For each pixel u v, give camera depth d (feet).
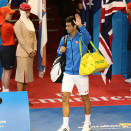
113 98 77.82
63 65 55.36
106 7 78.74
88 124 56.85
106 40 79.61
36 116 65.62
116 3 78.74
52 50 123.95
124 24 94.79
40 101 75.51
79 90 55.52
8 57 74.84
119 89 85.35
